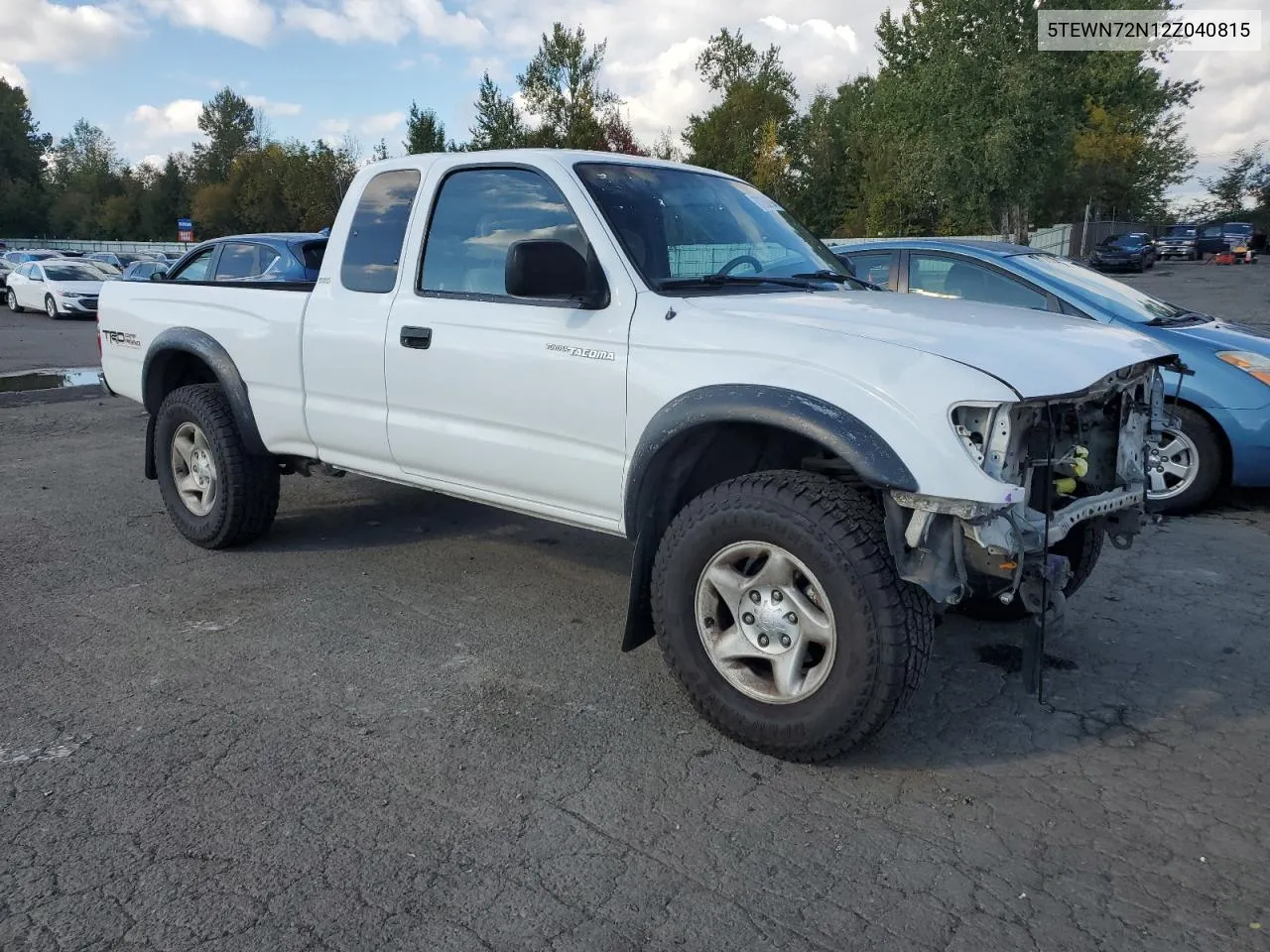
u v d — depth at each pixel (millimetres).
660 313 3551
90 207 90562
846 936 2498
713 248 4113
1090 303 6531
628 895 2650
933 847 2881
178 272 7754
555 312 3826
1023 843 2906
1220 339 6387
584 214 3812
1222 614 4738
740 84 51344
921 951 2447
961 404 2924
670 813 3041
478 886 2686
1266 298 23969
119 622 4562
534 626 4574
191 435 5574
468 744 3461
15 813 3006
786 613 3258
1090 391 3195
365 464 4734
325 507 6598
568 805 3078
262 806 3055
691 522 3379
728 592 3352
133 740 3463
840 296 3896
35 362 15586
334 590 5016
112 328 6055
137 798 3092
